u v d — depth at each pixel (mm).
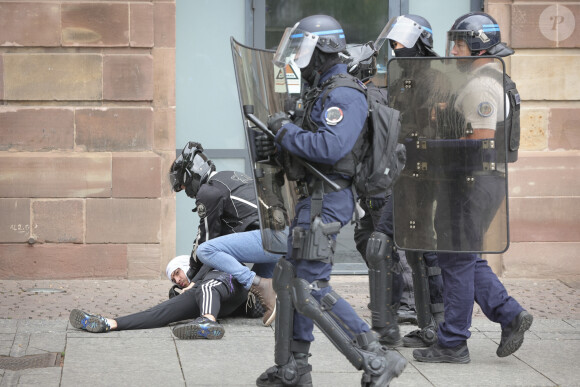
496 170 18016
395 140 15359
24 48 26594
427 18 28656
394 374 15016
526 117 27547
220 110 28422
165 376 17344
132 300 24266
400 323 22109
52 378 17000
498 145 18016
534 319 22625
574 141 27656
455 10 28656
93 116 26734
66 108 26656
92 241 26828
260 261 21562
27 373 17297
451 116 18078
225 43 28312
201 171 22047
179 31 28188
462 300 18344
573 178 27531
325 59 15617
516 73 27500
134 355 18781
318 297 15328
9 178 26500
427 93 18141
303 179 15555
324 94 15242
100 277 26891
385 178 15328
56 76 26641
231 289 21250
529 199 27516
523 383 17219
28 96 26578
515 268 27641
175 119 27172
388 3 28547
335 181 15438
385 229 18719
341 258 28797
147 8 26734
